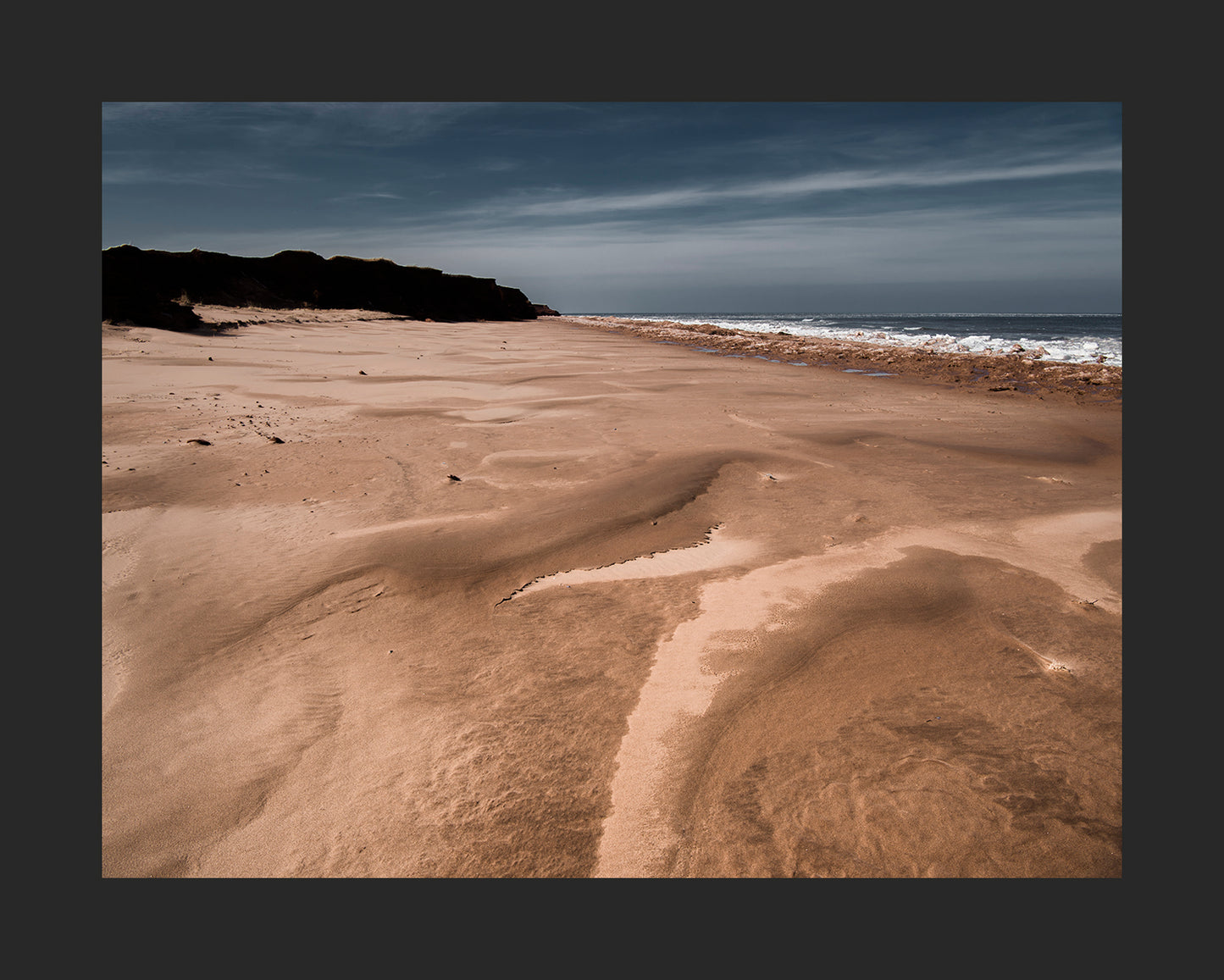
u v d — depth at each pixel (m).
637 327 44.22
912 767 2.67
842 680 3.27
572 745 2.88
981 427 10.02
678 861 2.35
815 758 2.74
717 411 11.30
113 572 4.68
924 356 21.30
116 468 7.09
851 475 7.06
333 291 45.94
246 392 12.38
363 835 2.53
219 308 30.28
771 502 6.11
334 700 3.30
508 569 4.64
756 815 2.49
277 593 4.37
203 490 6.48
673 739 2.88
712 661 3.46
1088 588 4.21
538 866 2.37
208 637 3.88
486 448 8.34
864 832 2.40
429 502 6.15
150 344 18.30
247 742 3.03
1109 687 3.14
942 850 2.34
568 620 3.95
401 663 3.57
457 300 54.19
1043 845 2.35
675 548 4.99
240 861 2.48
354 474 7.07
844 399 12.91
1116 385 14.44
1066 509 5.88
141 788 2.79
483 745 2.91
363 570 4.62
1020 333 41.00
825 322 76.69
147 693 3.39
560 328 45.66
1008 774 2.62
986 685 3.19
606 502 6.02
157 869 2.47
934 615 3.88
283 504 6.10
